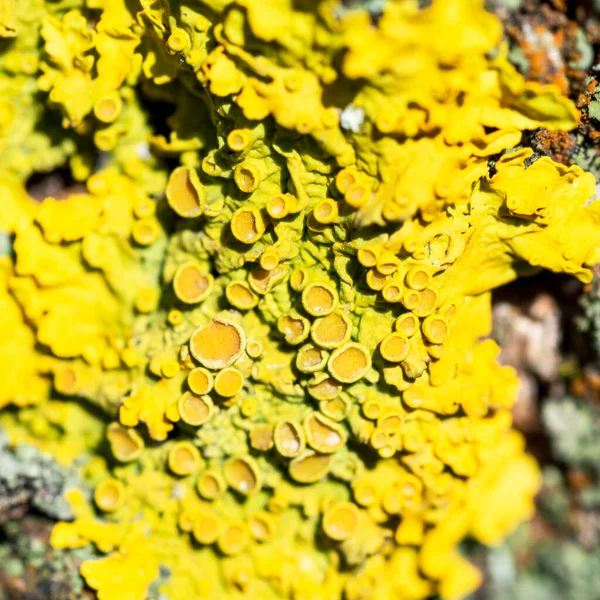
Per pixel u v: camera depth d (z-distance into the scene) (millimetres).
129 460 127
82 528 128
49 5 121
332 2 113
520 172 120
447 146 117
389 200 117
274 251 121
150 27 120
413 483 127
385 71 114
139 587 128
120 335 126
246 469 127
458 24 112
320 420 124
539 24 117
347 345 122
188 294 123
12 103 124
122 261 125
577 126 121
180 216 125
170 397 124
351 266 121
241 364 124
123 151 125
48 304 125
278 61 116
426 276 120
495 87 116
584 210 122
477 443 128
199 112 122
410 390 124
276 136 119
